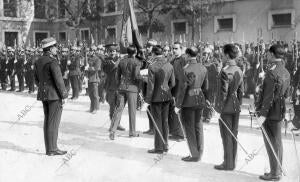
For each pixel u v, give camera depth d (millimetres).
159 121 7281
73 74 15391
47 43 7156
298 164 6500
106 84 9539
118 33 29953
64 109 12852
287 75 5695
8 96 17094
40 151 7473
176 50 8492
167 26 26625
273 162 5746
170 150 7590
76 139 8500
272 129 5777
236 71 6078
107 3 30844
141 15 27359
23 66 18875
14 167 6406
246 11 22719
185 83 6582
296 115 9016
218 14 23875
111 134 8406
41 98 7055
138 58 8852
